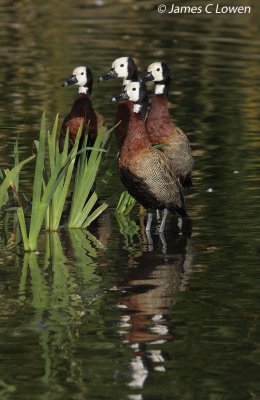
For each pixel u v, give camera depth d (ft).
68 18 99.09
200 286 37.78
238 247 42.52
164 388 29.14
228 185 51.57
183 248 42.60
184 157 48.08
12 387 29.14
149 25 96.84
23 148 56.95
